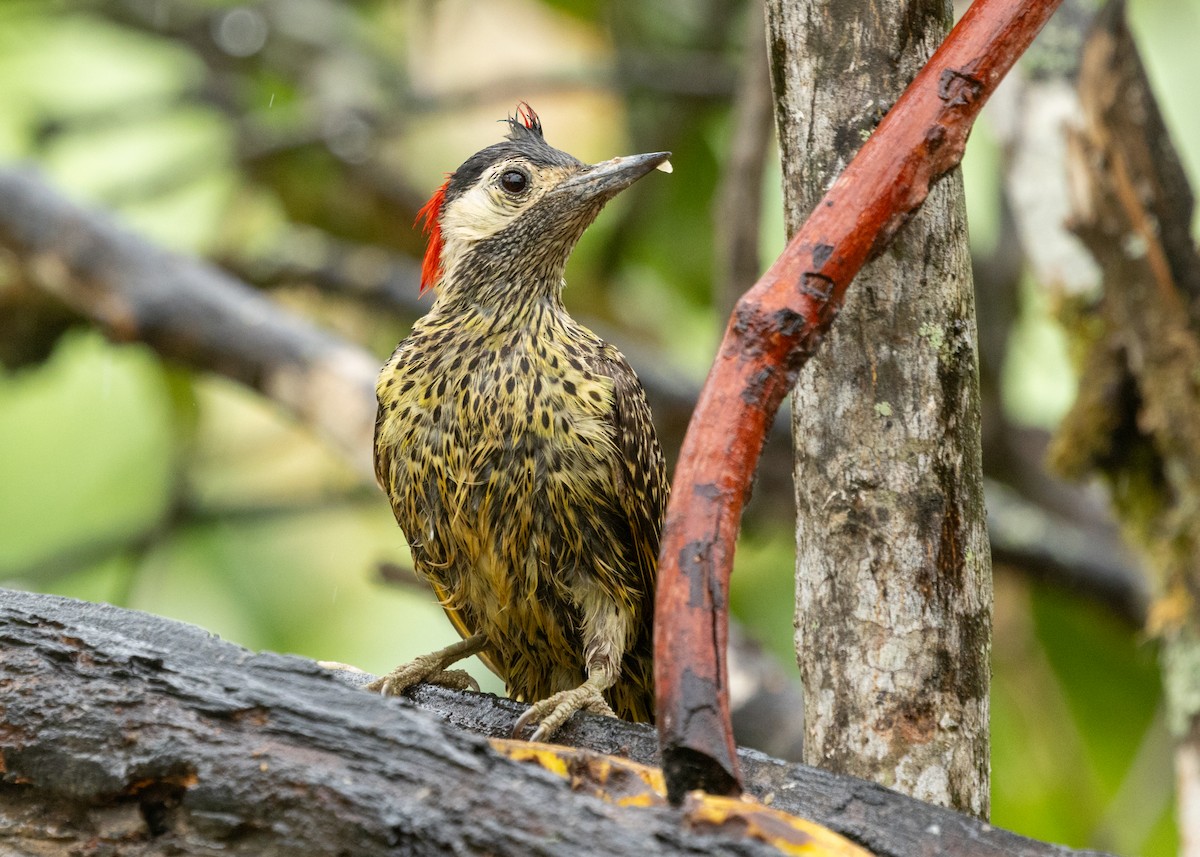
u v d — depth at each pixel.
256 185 16.73
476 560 8.50
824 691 5.95
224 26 17.03
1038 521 13.88
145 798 5.31
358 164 16.11
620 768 5.48
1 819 5.41
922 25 5.87
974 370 6.01
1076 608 15.38
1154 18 15.63
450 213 8.99
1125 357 10.75
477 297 8.62
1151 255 10.30
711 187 16.42
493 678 16.11
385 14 18.11
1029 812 14.20
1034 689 14.58
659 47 17.00
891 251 5.86
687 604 4.89
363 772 5.13
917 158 5.14
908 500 5.86
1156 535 10.92
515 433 8.21
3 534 16.56
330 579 16.39
